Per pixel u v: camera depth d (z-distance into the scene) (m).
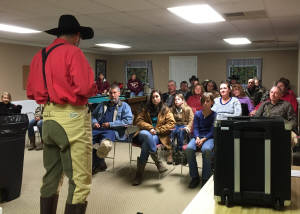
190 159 3.58
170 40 8.63
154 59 12.66
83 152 1.67
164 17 5.24
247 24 6.00
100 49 11.41
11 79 8.70
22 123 3.19
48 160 1.78
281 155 1.33
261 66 11.16
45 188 1.78
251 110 4.85
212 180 1.76
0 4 4.24
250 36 7.84
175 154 4.07
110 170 4.27
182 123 4.50
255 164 1.36
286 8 4.55
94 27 6.32
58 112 1.65
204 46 10.38
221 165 1.39
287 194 1.33
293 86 10.80
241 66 11.45
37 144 5.91
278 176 1.34
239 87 4.96
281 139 1.33
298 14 5.02
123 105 4.13
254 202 1.38
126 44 9.68
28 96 1.86
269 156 1.33
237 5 4.35
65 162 1.67
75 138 1.64
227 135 1.37
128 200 3.23
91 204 3.12
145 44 9.70
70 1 4.08
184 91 7.72
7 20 5.43
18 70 8.92
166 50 11.95
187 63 12.17
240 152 1.37
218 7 4.46
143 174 4.09
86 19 5.41
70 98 1.61
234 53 11.52
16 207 3.03
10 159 3.14
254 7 4.49
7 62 8.55
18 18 5.24
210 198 1.48
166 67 12.52
